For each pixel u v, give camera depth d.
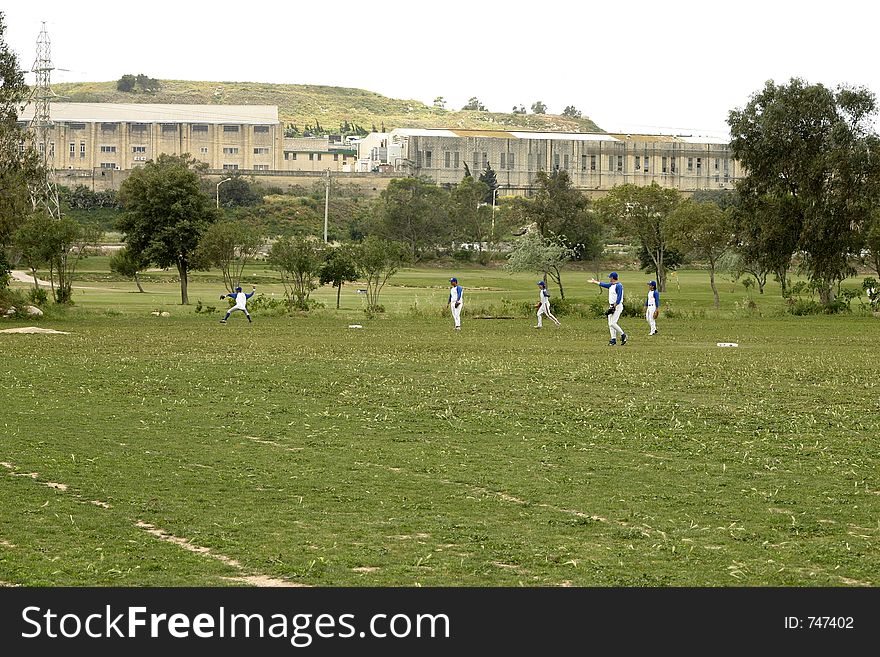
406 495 17.53
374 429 23.84
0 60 70.12
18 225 69.94
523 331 55.28
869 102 80.31
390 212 173.38
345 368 35.34
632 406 27.22
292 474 19.06
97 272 125.94
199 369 34.75
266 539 14.88
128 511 16.34
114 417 25.08
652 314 52.38
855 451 21.52
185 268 86.25
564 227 137.00
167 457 20.42
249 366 35.72
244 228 86.31
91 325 57.97
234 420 24.84
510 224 150.50
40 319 61.91
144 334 51.28
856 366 37.19
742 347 45.53
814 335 53.34
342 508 16.67
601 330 56.28
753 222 82.62
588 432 23.55
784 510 16.78
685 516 16.31
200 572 13.53
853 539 15.11
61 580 13.21
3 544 14.56
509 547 14.61
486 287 117.81
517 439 22.73
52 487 17.88
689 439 22.83
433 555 14.21
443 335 52.09
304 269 75.06
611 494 17.72
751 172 83.81
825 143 80.75
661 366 36.88
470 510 16.61
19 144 70.75
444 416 25.56
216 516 16.08
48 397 28.16
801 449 21.72
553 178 138.62
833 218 79.12
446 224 174.88
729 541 14.99
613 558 14.15
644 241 123.19
